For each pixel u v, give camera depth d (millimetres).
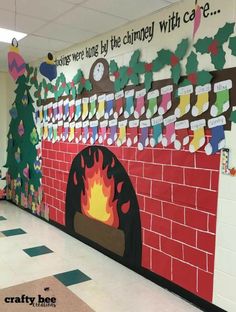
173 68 2594
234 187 2199
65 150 4172
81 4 2641
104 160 3455
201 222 2441
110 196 3389
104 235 3500
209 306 2398
